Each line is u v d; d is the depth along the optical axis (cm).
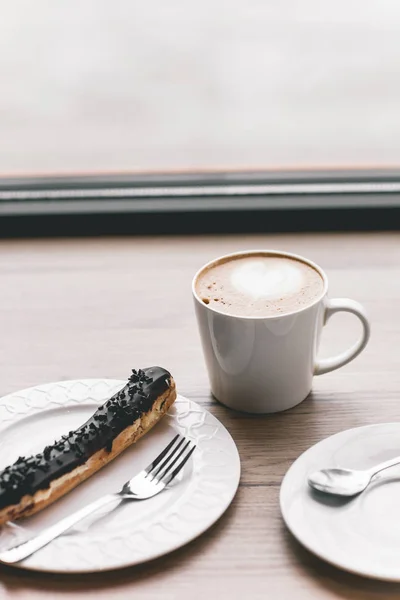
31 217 94
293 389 70
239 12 134
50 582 58
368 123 122
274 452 67
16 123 121
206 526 60
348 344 78
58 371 75
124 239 95
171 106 127
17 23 130
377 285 85
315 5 133
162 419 68
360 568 57
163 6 130
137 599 58
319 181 97
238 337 66
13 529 60
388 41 132
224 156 113
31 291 86
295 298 68
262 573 59
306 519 60
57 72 130
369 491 62
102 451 63
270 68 129
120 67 131
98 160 111
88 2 129
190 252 92
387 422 69
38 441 67
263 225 94
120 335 80
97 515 61
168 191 96
